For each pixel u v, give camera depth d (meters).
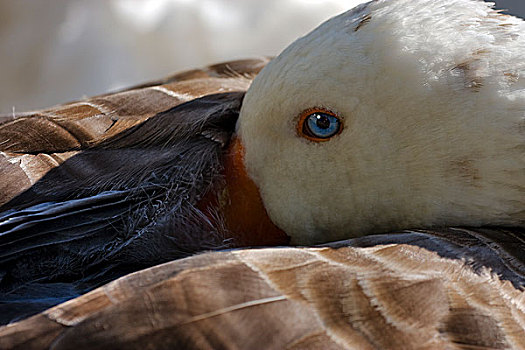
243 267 1.15
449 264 1.17
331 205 1.22
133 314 1.14
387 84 1.21
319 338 1.14
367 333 1.14
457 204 1.21
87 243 1.20
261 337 1.13
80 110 1.24
